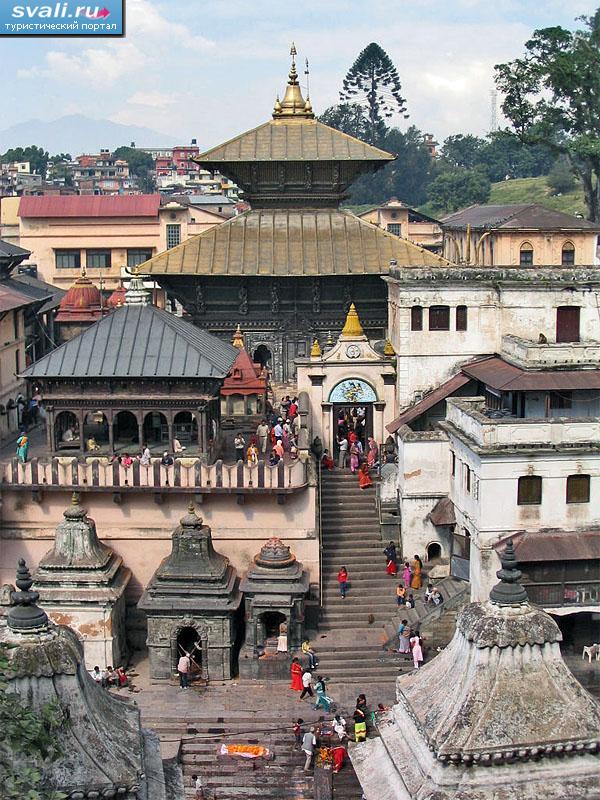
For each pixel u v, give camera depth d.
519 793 17.41
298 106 73.38
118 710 20.34
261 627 46.78
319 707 43.56
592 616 47.62
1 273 72.12
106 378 50.38
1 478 49.94
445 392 54.41
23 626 18.84
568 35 97.50
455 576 49.94
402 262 66.94
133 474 49.47
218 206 132.62
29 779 17.02
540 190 164.38
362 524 54.03
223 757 40.56
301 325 67.94
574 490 46.69
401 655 47.06
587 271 55.56
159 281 67.56
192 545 46.81
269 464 51.00
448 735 17.62
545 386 50.03
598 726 17.88
